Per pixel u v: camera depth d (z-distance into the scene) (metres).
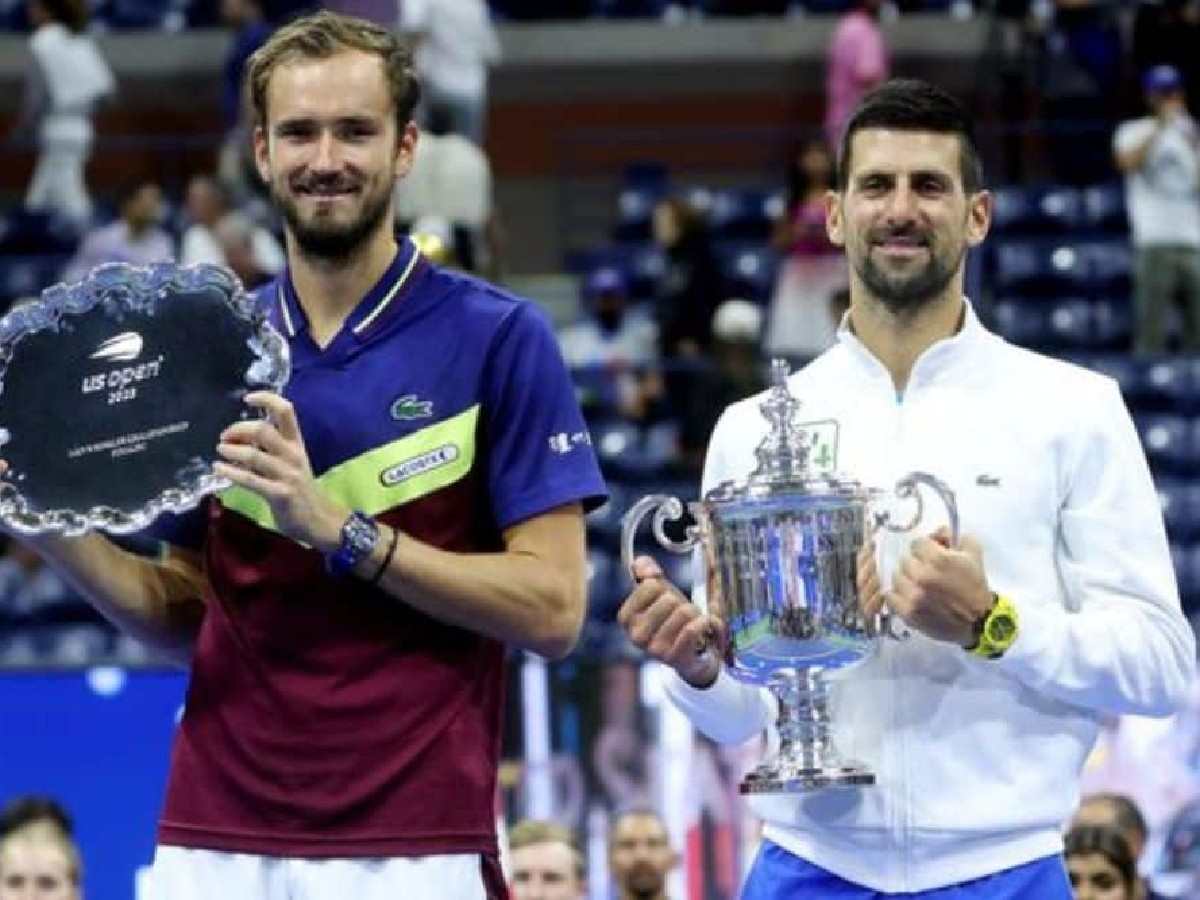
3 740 20.11
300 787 10.41
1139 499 11.14
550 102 42.59
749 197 36.91
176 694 20.16
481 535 10.80
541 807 19.64
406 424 10.62
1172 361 31.27
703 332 32.34
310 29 10.57
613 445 29.78
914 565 10.45
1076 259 33.91
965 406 11.20
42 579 27.66
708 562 11.09
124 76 41.72
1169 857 19.36
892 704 11.01
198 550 11.08
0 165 40.94
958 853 11.00
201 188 32.62
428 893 10.38
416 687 10.47
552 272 41.59
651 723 19.62
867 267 11.16
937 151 11.06
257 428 10.07
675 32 42.41
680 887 19.41
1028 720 11.01
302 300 10.78
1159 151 32.94
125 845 20.06
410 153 10.73
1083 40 36.16
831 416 11.34
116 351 10.43
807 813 11.14
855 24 36.88
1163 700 11.03
